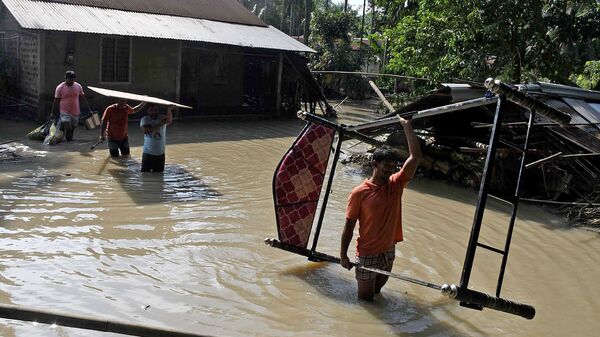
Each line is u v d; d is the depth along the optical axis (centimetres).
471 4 1516
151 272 604
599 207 924
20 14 1499
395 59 1742
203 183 996
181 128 1645
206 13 2025
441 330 524
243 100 2047
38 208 786
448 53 1602
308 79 2108
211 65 1923
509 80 1485
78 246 659
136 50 1695
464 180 1109
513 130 1083
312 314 536
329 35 3256
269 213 841
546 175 1001
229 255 668
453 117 1177
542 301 606
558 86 1147
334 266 660
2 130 1405
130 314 508
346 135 631
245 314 527
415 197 1019
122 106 1130
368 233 538
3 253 622
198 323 502
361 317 538
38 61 1523
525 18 1501
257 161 1230
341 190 1027
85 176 982
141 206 828
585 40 1591
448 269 678
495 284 642
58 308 508
